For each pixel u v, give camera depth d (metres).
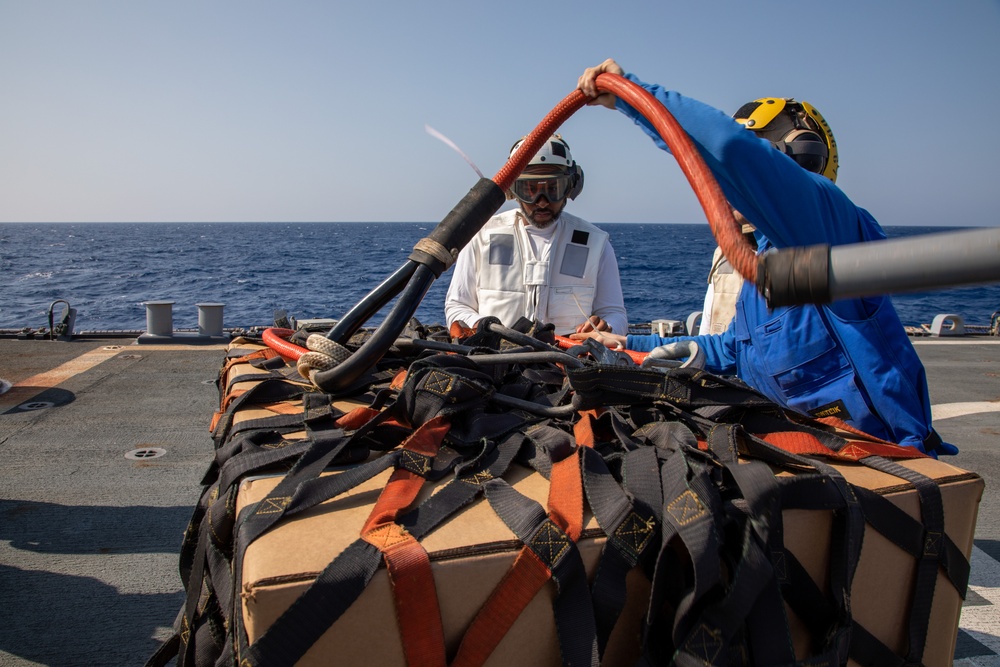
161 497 4.29
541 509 1.23
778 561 1.26
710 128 1.84
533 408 1.73
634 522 1.24
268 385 1.95
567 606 1.18
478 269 3.79
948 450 2.21
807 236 1.95
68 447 5.16
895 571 1.42
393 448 1.59
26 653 2.76
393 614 1.12
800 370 2.14
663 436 1.51
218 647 1.48
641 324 8.52
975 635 3.01
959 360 9.38
